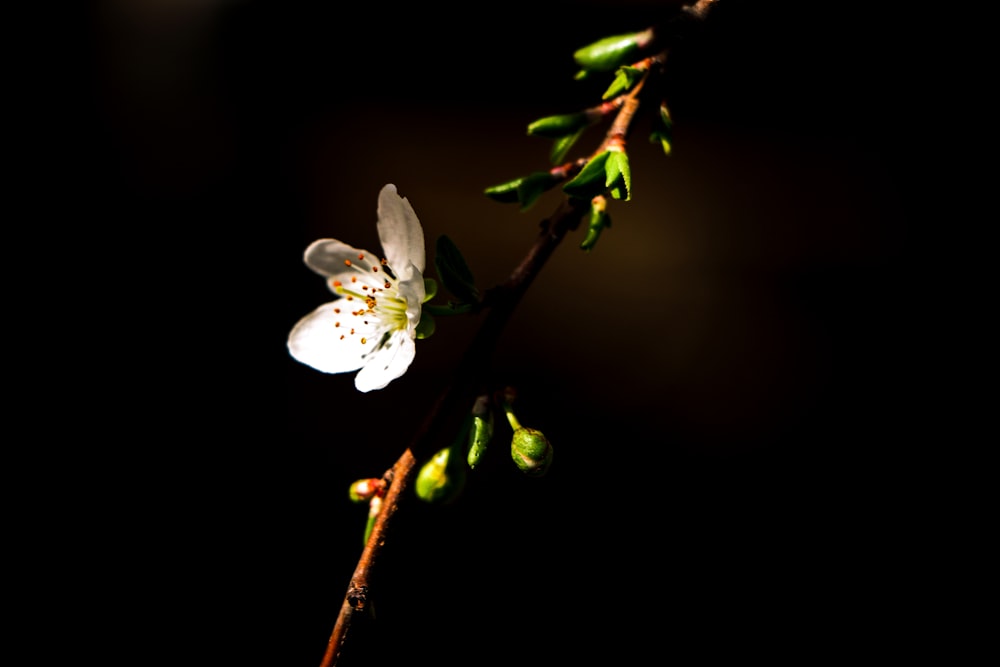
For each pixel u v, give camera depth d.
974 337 0.66
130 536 0.59
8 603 0.56
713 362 0.66
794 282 0.69
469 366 0.35
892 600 0.57
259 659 0.54
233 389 0.66
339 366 0.36
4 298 0.68
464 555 0.57
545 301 0.68
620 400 0.65
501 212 0.68
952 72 0.69
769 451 0.63
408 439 0.61
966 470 0.60
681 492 0.61
